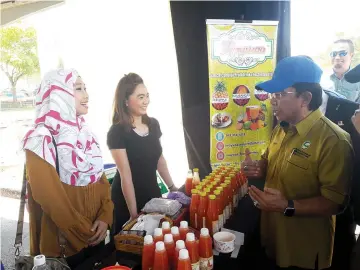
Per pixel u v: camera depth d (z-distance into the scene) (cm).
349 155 120
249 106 226
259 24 215
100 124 235
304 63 126
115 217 186
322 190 121
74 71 137
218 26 210
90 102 222
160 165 203
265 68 224
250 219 155
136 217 143
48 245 131
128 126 176
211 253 110
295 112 129
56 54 209
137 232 122
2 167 342
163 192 242
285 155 135
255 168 166
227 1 217
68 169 132
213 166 229
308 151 126
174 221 137
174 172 278
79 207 136
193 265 105
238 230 143
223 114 223
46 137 126
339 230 196
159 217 134
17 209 320
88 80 216
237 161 231
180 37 216
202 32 220
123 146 176
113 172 231
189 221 147
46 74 133
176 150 273
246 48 217
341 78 225
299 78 124
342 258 192
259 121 229
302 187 129
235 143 228
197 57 223
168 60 230
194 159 243
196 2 212
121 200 190
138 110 177
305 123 128
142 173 183
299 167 128
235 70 219
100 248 141
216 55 214
